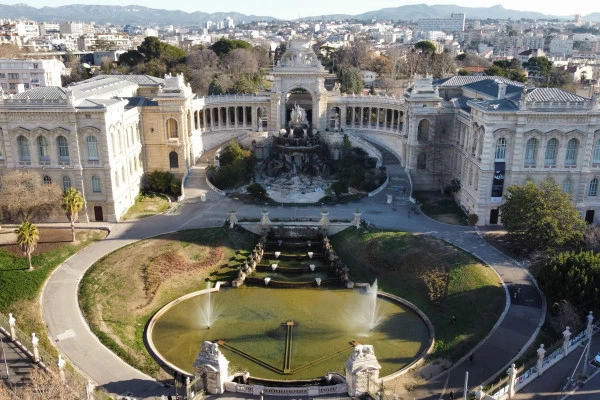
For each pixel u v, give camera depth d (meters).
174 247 97.38
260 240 104.19
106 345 72.00
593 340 69.62
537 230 90.19
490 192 106.44
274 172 139.12
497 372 66.25
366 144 145.00
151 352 72.88
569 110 100.94
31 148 104.56
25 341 67.94
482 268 88.75
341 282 93.12
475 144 110.81
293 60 147.00
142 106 126.81
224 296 88.94
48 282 85.69
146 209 115.88
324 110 150.38
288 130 150.75
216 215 113.06
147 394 63.31
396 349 74.12
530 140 103.69
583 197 106.00
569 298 74.19
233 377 65.69
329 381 66.00
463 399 58.66
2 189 99.62
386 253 97.44
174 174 130.88
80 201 97.75
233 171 129.62
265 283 92.12
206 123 151.38
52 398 55.78
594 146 103.56
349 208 117.50
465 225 108.00
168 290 87.88
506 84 117.19
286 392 61.88
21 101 101.62
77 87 120.25
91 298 81.56
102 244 98.69
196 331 78.62
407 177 131.62
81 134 103.50
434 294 84.75
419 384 65.12
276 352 73.69
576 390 60.47
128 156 118.38
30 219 103.44
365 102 151.00
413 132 128.50
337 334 78.06
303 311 84.50
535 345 70.81
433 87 136.25
